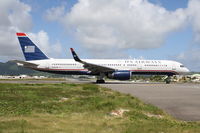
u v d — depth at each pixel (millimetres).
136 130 9664
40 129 9406
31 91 27094
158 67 54594
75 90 29984
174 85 50812
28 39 54656
